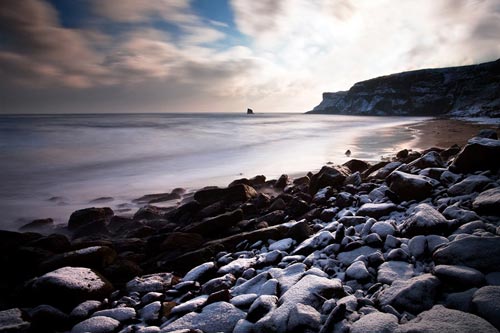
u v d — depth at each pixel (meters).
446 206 4.95
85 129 43.50
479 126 41.69
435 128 42.12
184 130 45.38
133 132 40.34
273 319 2.70
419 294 2.59
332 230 5.25
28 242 7.16
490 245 2.88
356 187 8.57
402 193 6.35
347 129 49.53
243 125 60.94
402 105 150.25
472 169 6.83
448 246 3.11
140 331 3.11
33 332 3.32
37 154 23.05
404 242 3.93
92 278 4.26
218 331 2.92
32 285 4.07
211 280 4.04
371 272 3.50
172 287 4.30
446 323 2.10
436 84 141.25
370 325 2.30
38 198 12.69
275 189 12.39
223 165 18.94
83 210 9.66
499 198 4.08
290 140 32.94
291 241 5.37
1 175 16.73
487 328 2.00
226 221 7.32
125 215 10.56
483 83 119.75
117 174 16.88
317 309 2.81
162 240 6.73
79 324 3.28
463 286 2.60
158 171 17.55
